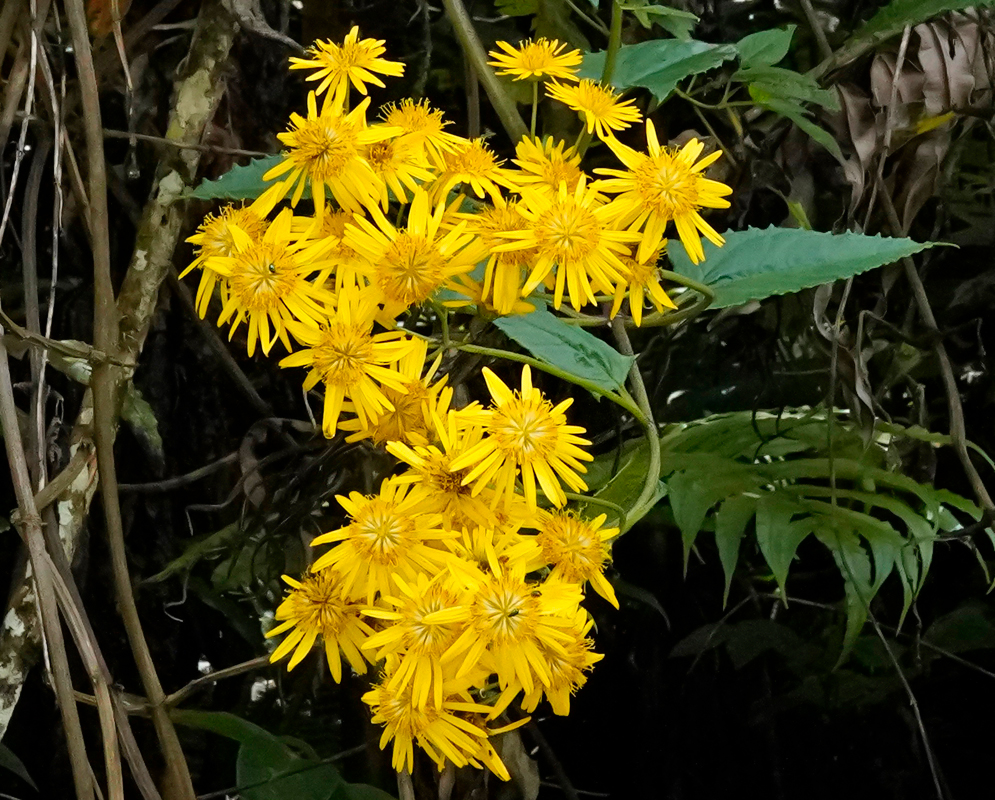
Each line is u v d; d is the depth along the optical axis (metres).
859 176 0.76
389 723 0.55
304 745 0.71
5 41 0.64
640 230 0.56
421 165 0.56
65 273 0.79
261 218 0.57
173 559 0.79
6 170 0.76
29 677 0.76
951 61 0.76
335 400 0.55
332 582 0.55
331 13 0.81
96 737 0.76
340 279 0.56
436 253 0.55
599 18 0.79
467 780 0.67
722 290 0.62
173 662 0.79
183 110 0.71
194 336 0.79
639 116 0.61
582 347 0.59
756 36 0.73
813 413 0.78
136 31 0.75
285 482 0.77
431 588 0.52
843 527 0.69
